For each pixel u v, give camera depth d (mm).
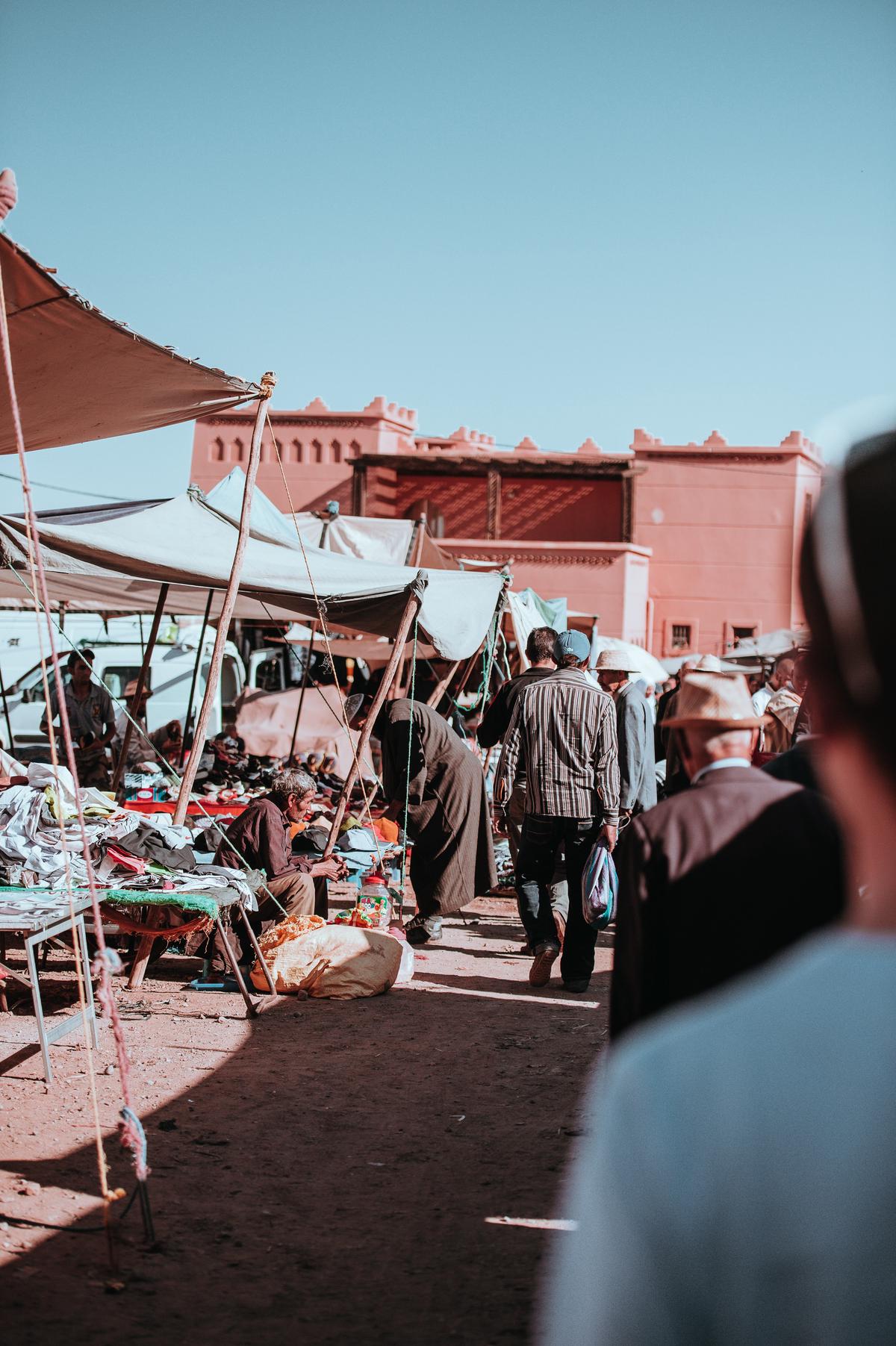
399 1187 4109
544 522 33625
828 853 2773
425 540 14914
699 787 2934
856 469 792
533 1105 4996
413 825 8422
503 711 8414
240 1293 3318
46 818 6297
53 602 12906
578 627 22891
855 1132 700
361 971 6812
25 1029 5996
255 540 10305
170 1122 4652
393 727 8344
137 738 12992
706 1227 712
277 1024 6211
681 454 32719
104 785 11547
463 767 8344
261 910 7504
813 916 2740
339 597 9227
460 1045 5895
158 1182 4086
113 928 6641
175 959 7781
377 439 33188
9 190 4734
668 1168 724
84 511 10102
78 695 11594
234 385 6516
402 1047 5828
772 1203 704
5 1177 4043
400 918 9227
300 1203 3965
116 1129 4570
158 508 10109
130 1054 5602
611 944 8883
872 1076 708
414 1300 3293
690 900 2770
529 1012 6609
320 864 7957
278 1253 3580
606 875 6441
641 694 7723
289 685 19391
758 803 2836
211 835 7488
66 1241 3594
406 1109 4922
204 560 8898
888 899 769
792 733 7168
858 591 762
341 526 14828
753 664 23766
